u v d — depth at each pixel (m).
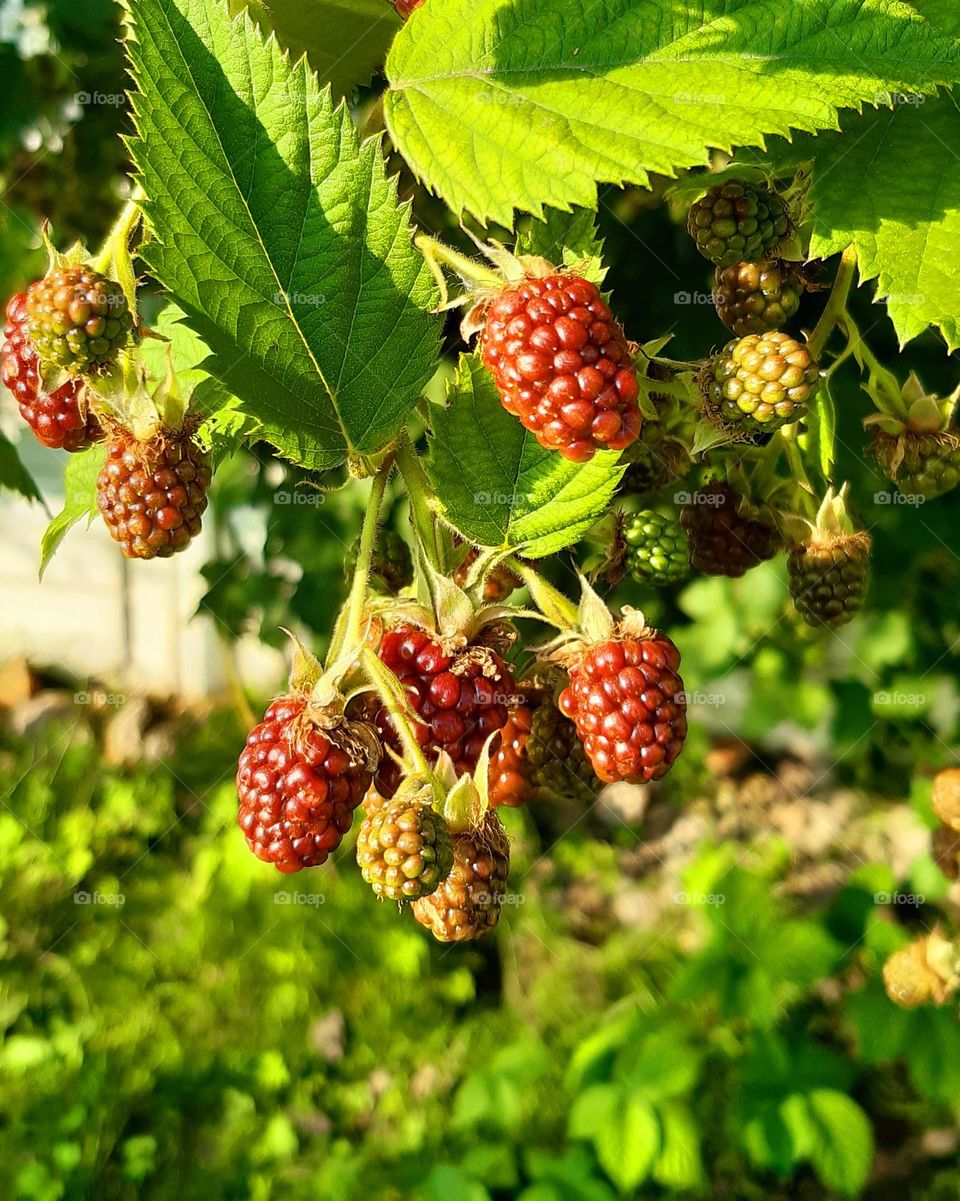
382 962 0.58
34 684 0.95
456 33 0.15
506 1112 0.47
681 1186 0.43
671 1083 0.43
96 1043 0.54
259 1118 0.52
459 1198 0.44
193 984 0.57
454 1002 0.58
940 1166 0.49
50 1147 0.48
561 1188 0.42
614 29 0.15
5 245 0.44
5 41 0.42
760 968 0.45
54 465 0.79
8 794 0.73
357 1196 0.46
